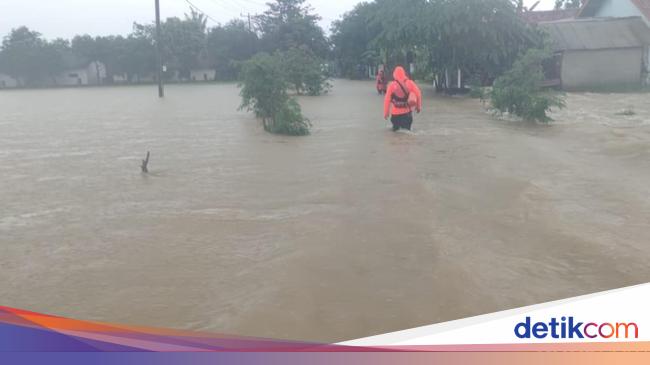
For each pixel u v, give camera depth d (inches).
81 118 807.7
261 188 341.1
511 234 252.4
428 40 1171.3
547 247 236.4
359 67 2486.5
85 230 262.5
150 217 282.4
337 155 450.0
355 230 255.3
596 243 241.3
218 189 340.2
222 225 267.4
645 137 534.6
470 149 470.6
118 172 393.1
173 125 690.8
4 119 808.3
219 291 194.2
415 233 251.3
